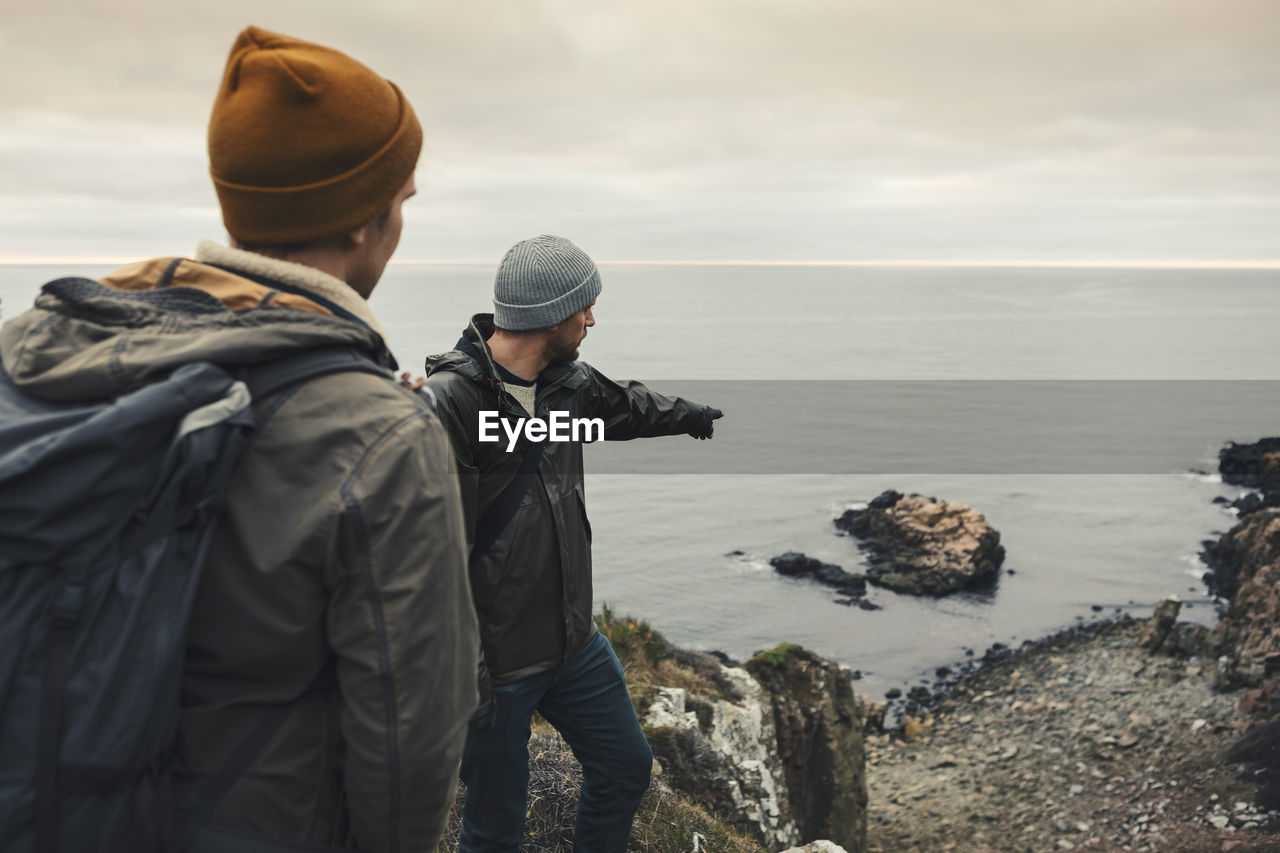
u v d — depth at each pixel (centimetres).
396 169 142
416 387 171
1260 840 1678
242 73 131
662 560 4978
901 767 2586
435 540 126
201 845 120
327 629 125
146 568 111
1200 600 4169
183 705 121
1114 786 2155
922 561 4456
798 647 1338
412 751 125
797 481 7350
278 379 124
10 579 107
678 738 649
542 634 273
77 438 106
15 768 106
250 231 136
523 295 259
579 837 314
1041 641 3606
